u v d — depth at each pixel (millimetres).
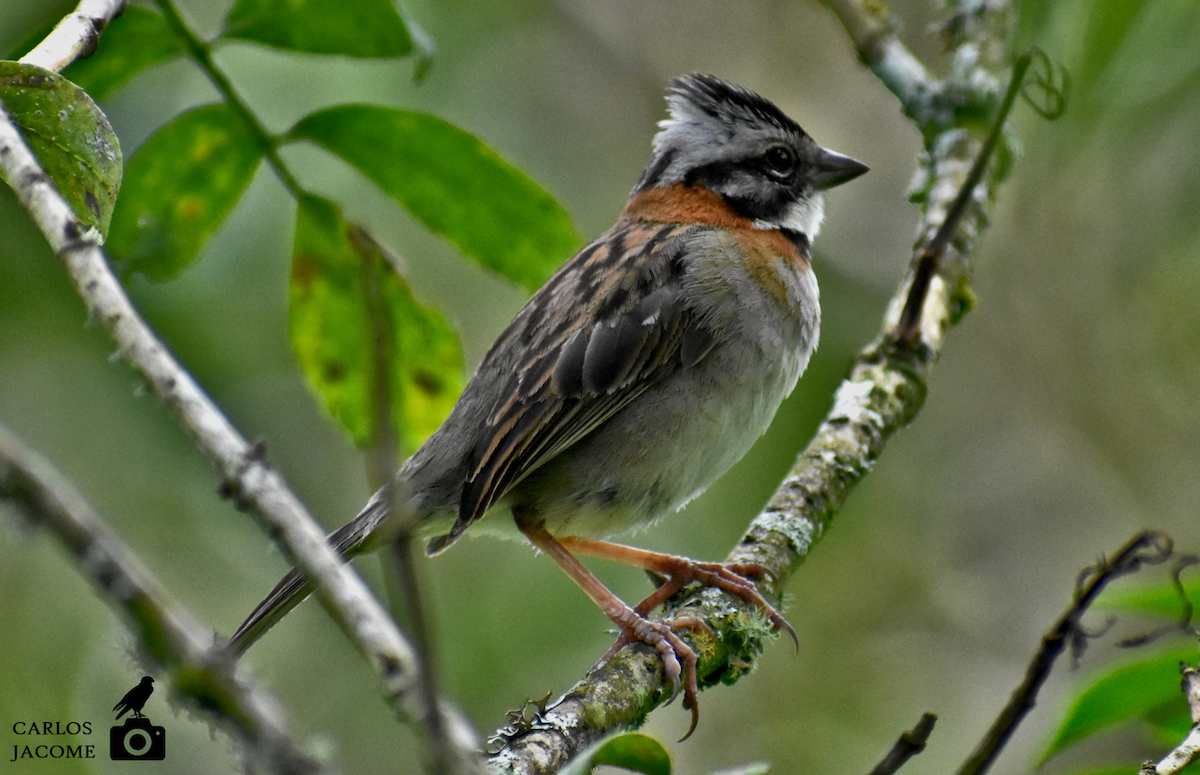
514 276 7836
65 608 12281
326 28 6938
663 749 4871
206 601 12562
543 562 12953
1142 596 6207
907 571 14852
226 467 3557
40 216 3986
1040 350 15156
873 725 14078
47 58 5508
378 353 3436
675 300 8547
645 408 8469
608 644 12641
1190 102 11734
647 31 15414
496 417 8438
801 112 15297
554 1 15141
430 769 3234
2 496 2990
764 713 14141
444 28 13523
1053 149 12938
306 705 12711
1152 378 14906
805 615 14609
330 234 7461
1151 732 7246
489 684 12422
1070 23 10219
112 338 3742
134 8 6906
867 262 14805
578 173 14867
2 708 11734
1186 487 14625
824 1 10078
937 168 9641
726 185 9461
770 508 8188
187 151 7332
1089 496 14836
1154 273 14570
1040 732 13359
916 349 8852
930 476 15242
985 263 15125
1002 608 14562
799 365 8977
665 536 12695
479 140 7359
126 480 12484
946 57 10648
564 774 4613
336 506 12930
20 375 12062
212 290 11484
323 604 3576
